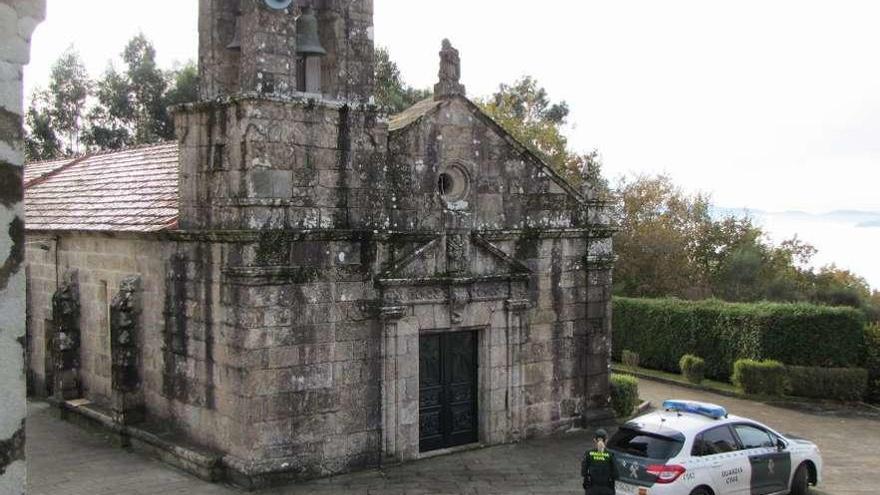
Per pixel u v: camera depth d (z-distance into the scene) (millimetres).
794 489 16719
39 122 61312
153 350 19781
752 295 42531
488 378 20359
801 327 28875
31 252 26734
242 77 16812
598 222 22609
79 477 17562
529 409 21203
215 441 17578
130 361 20094
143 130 60812
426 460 19031
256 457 16469
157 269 19547
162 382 19453
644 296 42500
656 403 27422
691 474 14445
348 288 17828
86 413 22000
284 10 16922
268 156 16531
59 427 22281
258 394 16469
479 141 20281
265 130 16516
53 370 25312
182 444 18234
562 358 21891
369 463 18203
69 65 62125
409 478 17641
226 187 17047
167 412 19312
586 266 22344
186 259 18359
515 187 21016
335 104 17531
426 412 19578
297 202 17062
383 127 18391
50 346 26203
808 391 28203
